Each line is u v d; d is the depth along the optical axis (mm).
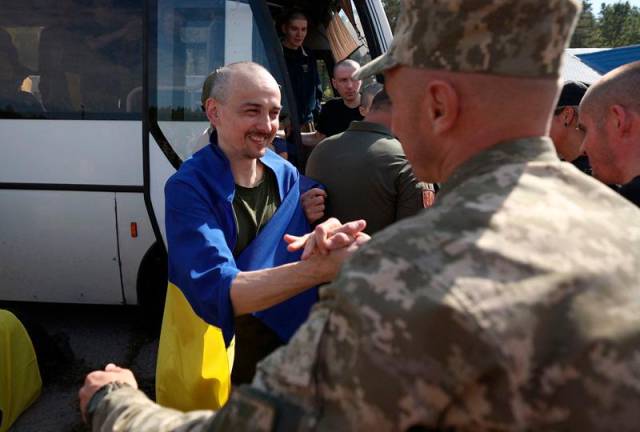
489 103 1088
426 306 917
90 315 4684
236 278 1858
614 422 869
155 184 3850
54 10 3938
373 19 4246
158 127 3846
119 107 3908
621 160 2080
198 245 1948
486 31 1064
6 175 4004
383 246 1004
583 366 887
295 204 2291
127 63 3895
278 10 4789
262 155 2189
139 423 1229
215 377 1992
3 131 3984
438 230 997
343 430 947
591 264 958
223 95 2148
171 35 3826
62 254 4055
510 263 942
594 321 909
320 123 4906
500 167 1090
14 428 3258
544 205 1028
